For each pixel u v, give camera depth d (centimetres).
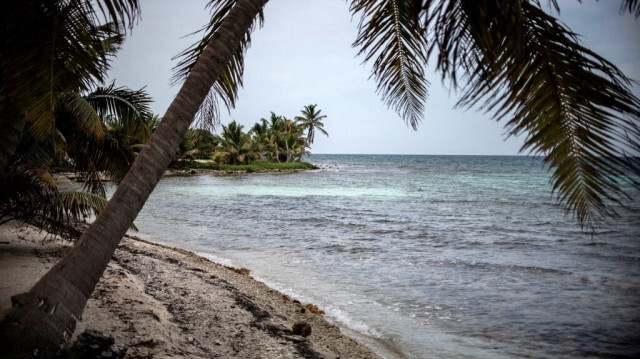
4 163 269
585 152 217
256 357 407
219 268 859
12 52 238
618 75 202
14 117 274
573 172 223
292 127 7175
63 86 275
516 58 234
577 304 716
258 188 3744
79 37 263
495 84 212
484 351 521
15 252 631
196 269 778
